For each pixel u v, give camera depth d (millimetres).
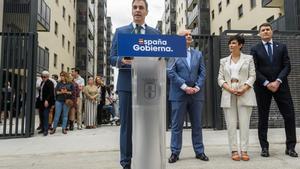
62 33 33719
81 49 42500
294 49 9672
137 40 2965
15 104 9023
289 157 5617
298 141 7109
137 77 3148
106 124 13766
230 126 5656
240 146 5672
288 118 5754
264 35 5844
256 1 25844
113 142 7492
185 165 5188
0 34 8734
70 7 38438
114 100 14211
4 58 8727
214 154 6039
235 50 5754
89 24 45312
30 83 8797
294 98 9500
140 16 4176
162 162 3121
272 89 5594
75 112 11352
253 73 5660
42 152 6477
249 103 5535
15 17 20609
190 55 5641
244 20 28344
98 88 12781
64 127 9695
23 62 8789
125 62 3766
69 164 5457
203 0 38938
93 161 5660
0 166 5406
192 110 5621
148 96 3137
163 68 3176
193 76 5555
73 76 11500
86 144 7281
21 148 6953
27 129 8672
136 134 3125
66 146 7082
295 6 17172
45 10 23828
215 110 9320
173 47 3006
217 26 36031
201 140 5633
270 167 4957
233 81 5629
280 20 18281
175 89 5559
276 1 21266
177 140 5504
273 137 7629
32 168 5234
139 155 3113
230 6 31828
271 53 5805
